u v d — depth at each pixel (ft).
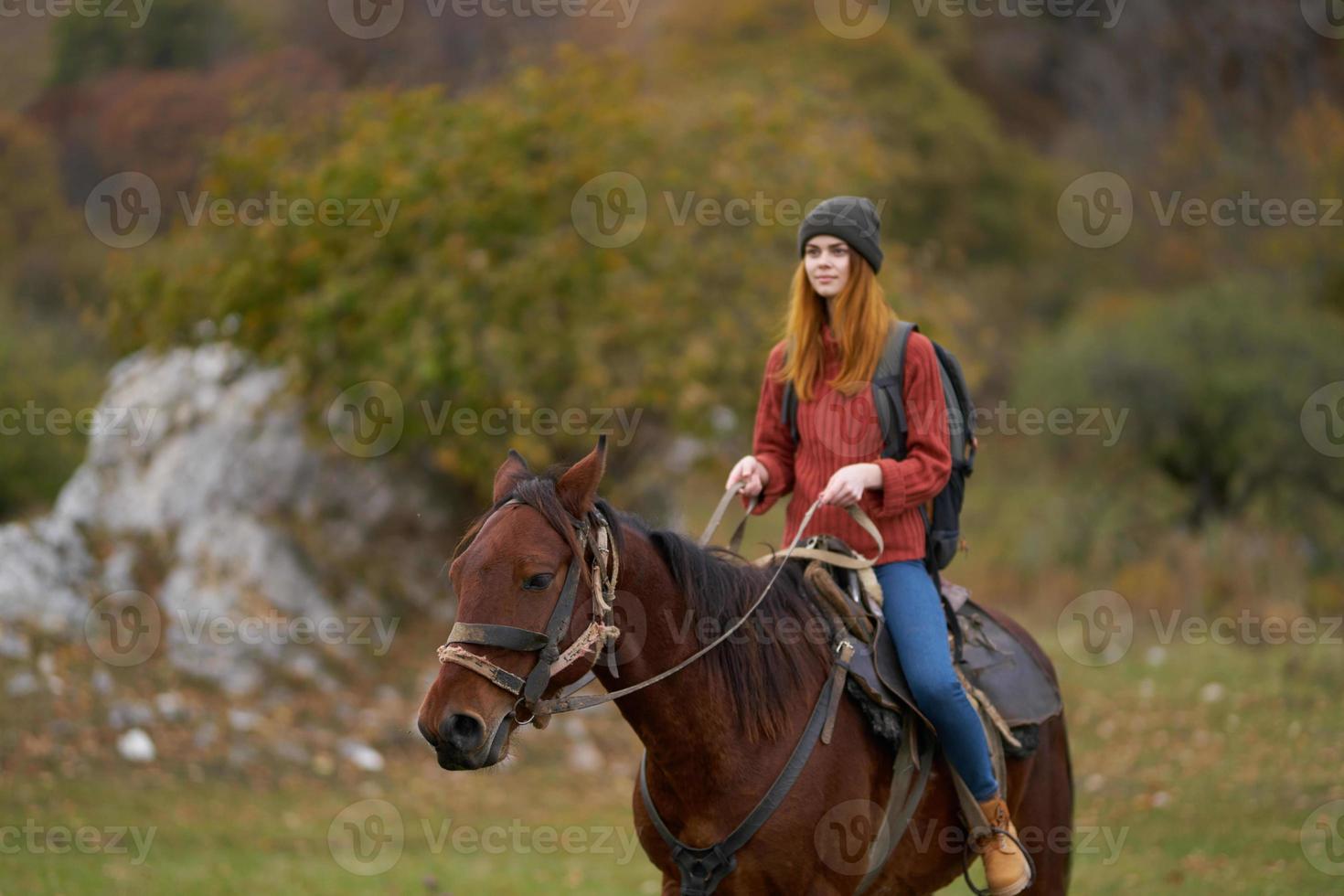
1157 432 69.46
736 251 51.21
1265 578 61.31
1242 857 26.96
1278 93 116.37
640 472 53.57
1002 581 66.90
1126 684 44.45
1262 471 66.59
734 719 14.39
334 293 45.65
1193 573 61.87
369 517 49.88
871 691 15.06
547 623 12.85
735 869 14.35
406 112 50.98
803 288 16.60
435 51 116.37
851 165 57.16
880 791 15.28
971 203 122.01
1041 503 70.44
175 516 46.88
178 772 36.65
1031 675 17.75
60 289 101.91
